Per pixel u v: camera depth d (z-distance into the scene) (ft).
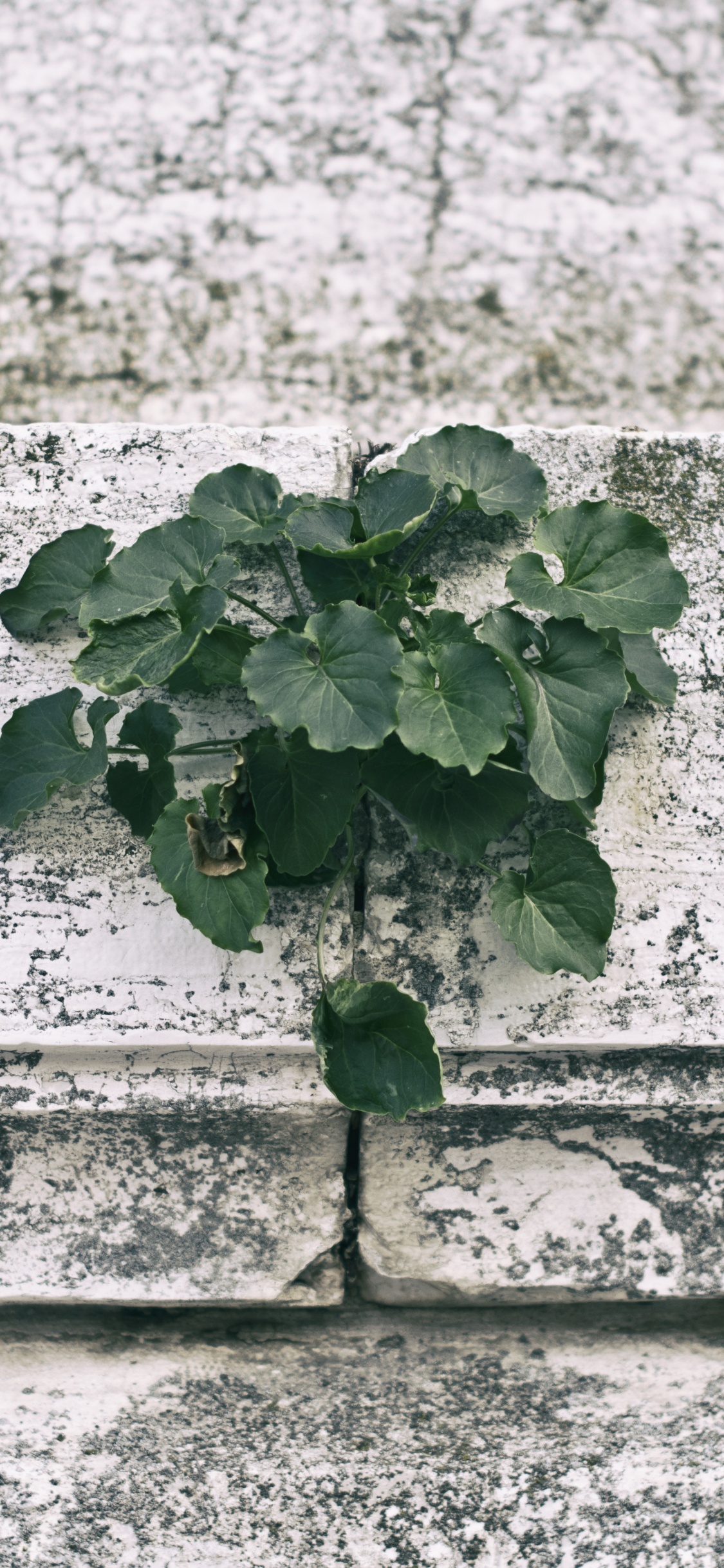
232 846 1.92
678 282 5.01
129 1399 2.39
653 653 2.16
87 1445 2.38
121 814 2.14
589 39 5.04
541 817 2.18
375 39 4.99
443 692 1.91
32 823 2.17
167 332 4.87
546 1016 2.17
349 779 1.90
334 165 4.95
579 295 4.96
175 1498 2.37
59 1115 2.26
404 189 4.94
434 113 4.99
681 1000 2.18
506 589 2.11
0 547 2.22
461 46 5.00
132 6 5.01
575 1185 2.34
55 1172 2.30
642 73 5.07
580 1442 2.40
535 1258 2.34
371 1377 2.40
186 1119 2.26
